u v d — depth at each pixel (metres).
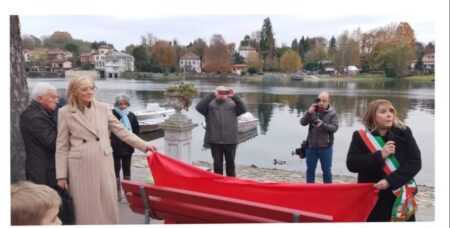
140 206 3.62
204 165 9.71
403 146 3.11
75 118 3.59
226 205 3.11
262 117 34.94
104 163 3.67
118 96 5.77
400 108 32.69
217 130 6.25
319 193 3.41
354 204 3.29
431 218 5.40
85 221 3.61
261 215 3.00
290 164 15.58
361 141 3.23
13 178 4.80
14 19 4.82
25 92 5.00
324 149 6.08
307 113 6.10
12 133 4.80
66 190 3.66
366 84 47.41
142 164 8.73
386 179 3.07
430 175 12.56
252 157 17.94
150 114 25.91
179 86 6.94
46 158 3.81
